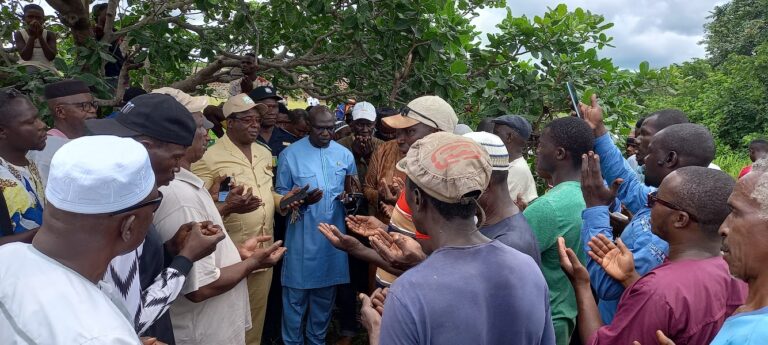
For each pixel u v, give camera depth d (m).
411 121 3.19
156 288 1.99
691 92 26.06
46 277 1.23
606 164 2.97
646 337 1.75
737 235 1.41
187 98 2.77
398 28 4.46
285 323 4.07
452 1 4.82
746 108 22.58
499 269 1.52
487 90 5.12
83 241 1.28
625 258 2.05
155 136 2.01
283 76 6.48
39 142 2.57
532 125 5.19
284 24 5.26
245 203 3.19
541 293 1.60
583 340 2.03
